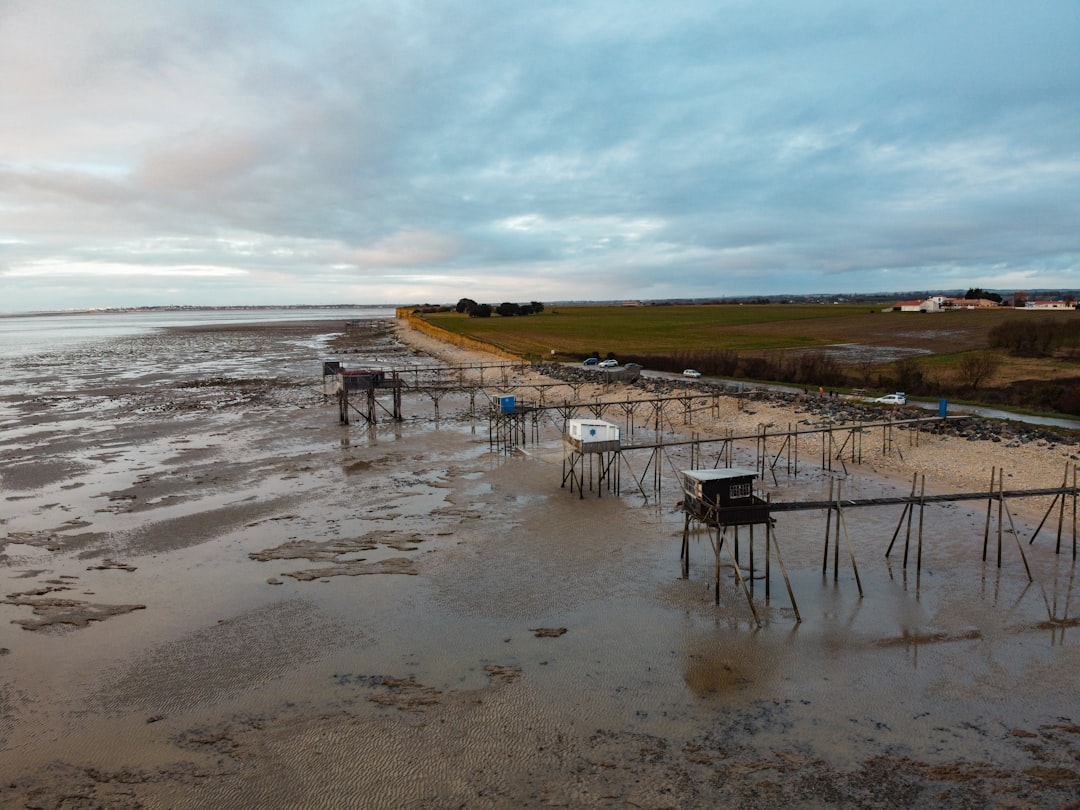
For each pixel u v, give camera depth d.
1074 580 23.12
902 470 36.16
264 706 17.08
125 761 15.17
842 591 22.70
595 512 31.08
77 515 31.52
